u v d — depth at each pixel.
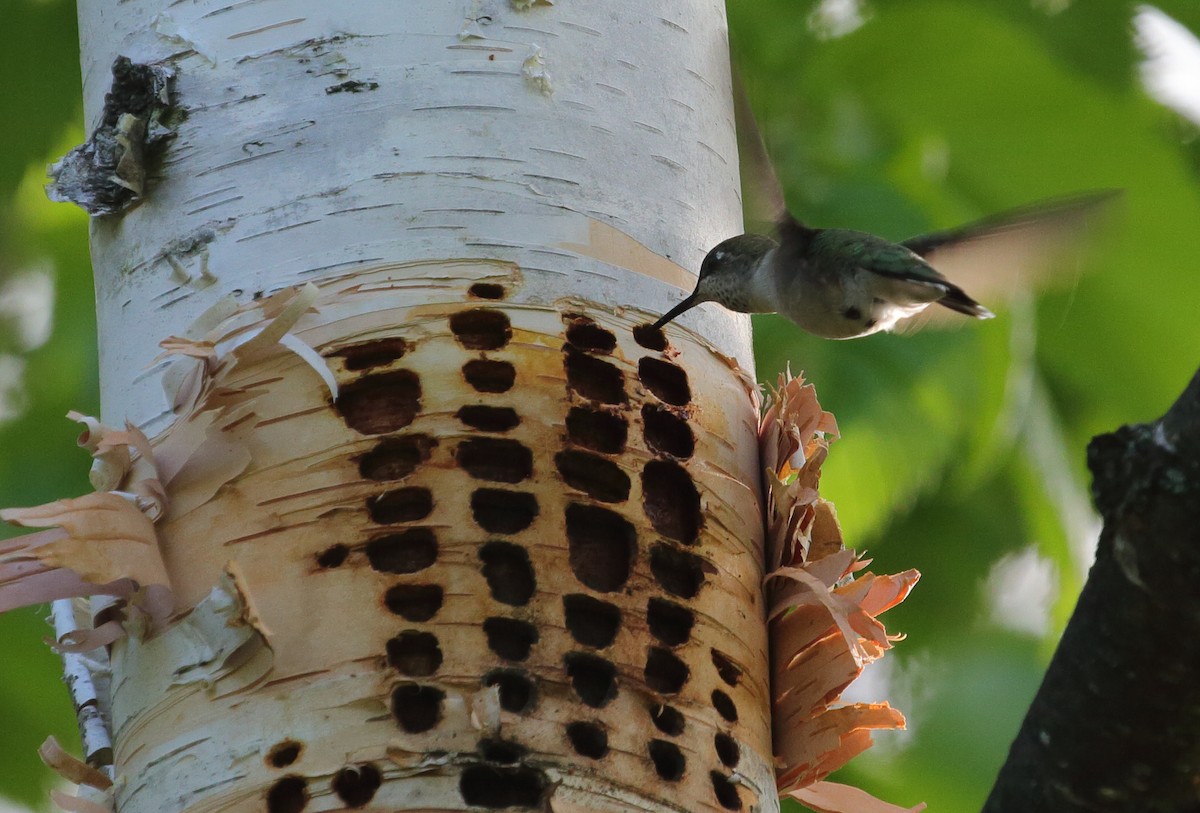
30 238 9.34
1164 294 9.03
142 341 5.46
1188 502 4.02
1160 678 4.18
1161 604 4.11
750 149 6.56
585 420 5.32
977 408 8.48
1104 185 8.77
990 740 9.59
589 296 5.43
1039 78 8.62
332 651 4.82
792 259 6.48
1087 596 4.30
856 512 8.41
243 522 5.05
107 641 5.19
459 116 5.52
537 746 4.71
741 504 5.56
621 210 5.61
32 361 9.23
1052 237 6.65
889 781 9.52
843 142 8.59
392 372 5.18
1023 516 9.72
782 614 5.69
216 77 5.64
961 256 6.79
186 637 4.98
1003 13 9.08
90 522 4.96
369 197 5.39
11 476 8.90
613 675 4.93
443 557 4.93
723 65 6.31
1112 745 4.31
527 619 4.89
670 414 5.47
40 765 8.83
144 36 5.79
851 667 5.50
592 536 5.18
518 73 5.63
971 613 9.89
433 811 4.60
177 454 5.20
